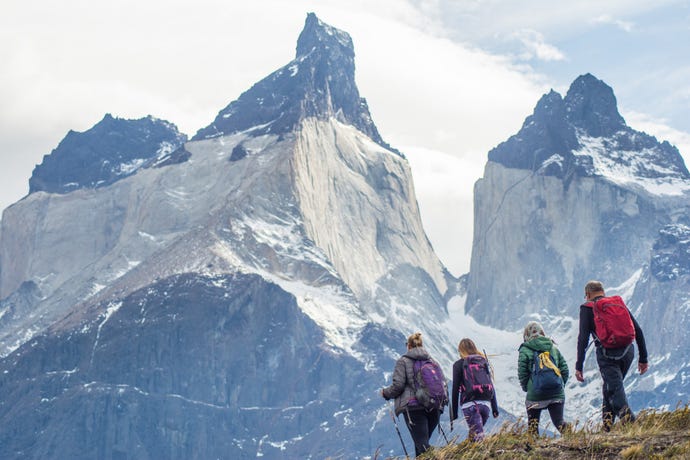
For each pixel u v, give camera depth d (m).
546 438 24.42
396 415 24.94
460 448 24.31
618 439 22.81
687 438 21.92
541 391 24.94
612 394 24.78
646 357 25.06
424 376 24.66
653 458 21.09
